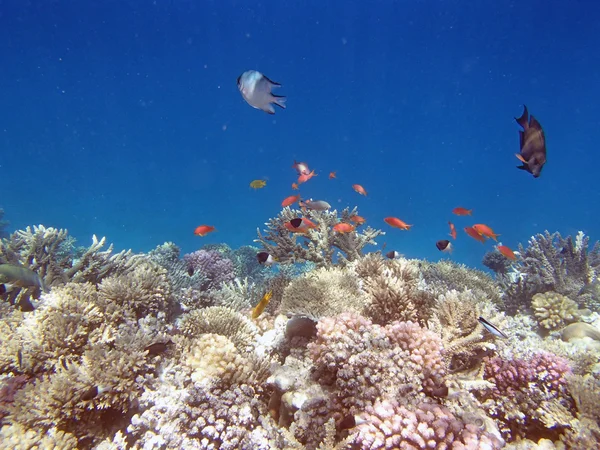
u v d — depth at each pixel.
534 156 0.63
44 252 1.31
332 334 0.76
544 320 1.18
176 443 0.68
